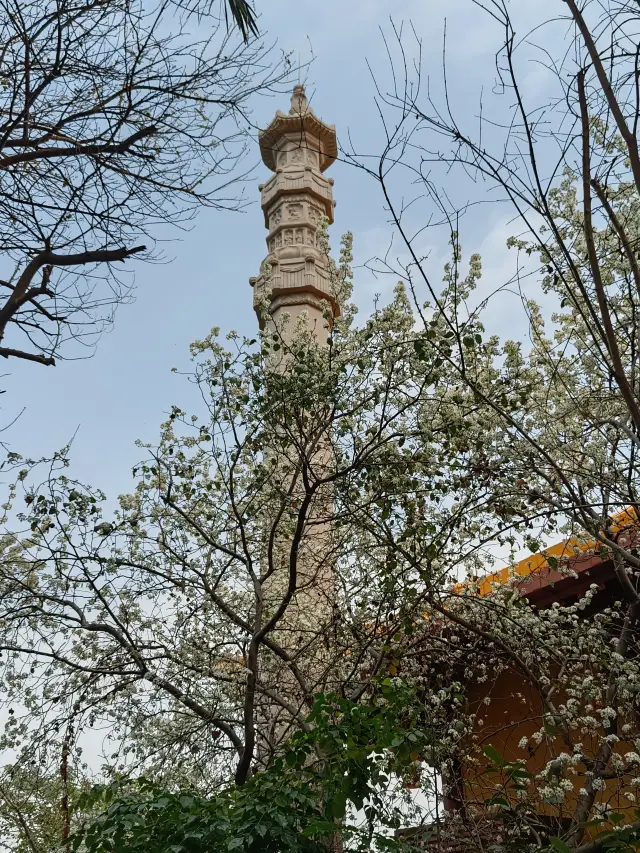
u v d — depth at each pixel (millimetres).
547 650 6762
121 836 4648
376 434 6848
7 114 4887
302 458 6781
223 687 7438
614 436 6891
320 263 12375
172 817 4555
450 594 6945
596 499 6613
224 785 7098
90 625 7043
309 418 7426
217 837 4410
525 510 6742
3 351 4832
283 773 4859
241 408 7227
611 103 3961
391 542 6520
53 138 4969
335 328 7289
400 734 4898
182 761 6898
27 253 5133
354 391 7109
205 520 7832
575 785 7273
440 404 6883
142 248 5145
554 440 6383
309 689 7113
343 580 7824
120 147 5059
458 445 6625
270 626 6688
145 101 5059
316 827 4328
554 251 6723
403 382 6918
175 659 6957
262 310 7504
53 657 6930
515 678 8469
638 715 6566
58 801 8375
